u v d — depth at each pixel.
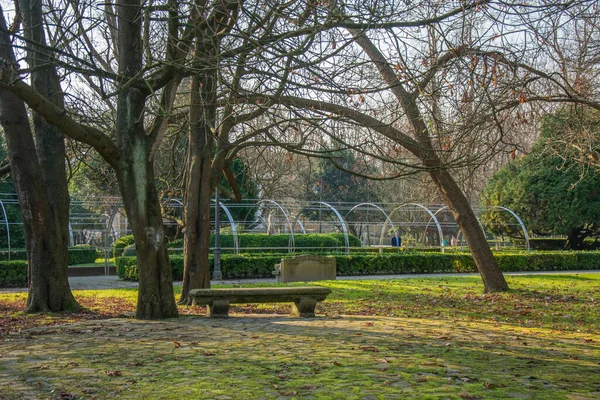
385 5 9.25
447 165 10.80
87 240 43.16
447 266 27.95
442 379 5.80
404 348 7.57
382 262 27.19
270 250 31.95
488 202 36.59
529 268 28.66
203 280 14.35
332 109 12.46
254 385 5.55
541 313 12.88
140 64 10.40
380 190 44.97
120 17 10.18
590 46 12.89
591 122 14.51
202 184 14.34
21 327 10.15
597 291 17.72
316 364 6.50
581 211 33.81
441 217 44.56
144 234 10.44
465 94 9.59
